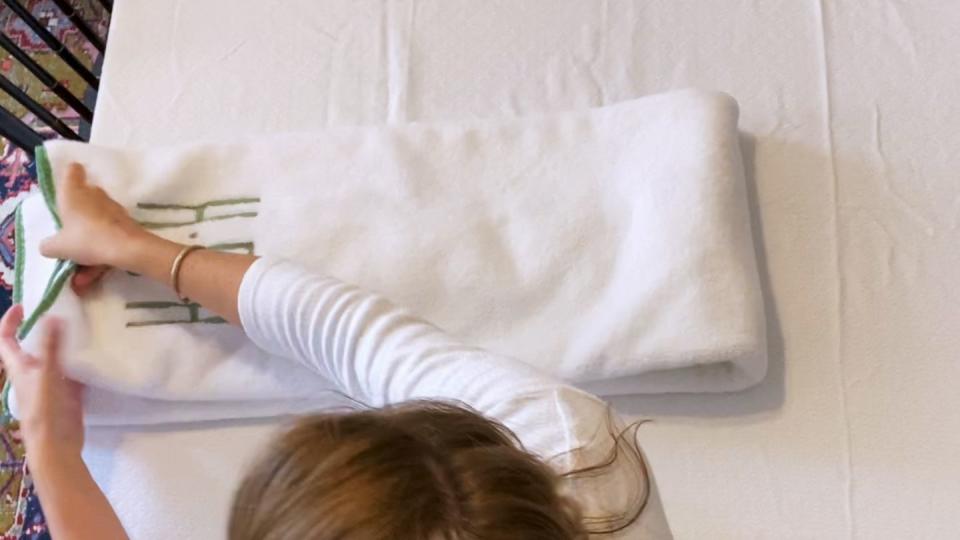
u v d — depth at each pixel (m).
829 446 0.77
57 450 0.76
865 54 0.91
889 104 0.89
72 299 0.82
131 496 0.82
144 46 1.01
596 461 0.58
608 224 0.81
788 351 0.80
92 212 0.81
